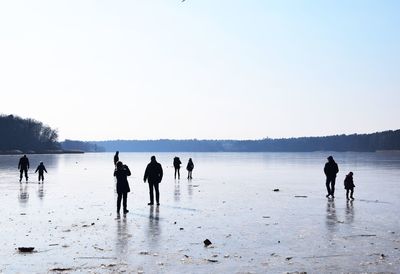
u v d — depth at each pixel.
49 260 11.09
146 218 17.89
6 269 10.27
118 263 10.80
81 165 87.00
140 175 52.88
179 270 10.20
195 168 72.94
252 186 34.84
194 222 16.88
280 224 16.45
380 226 16.03
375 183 38.12
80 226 15.95
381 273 9.95
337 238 13.84
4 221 17.06
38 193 28.50
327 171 26.20
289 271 10.12
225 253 11.87
